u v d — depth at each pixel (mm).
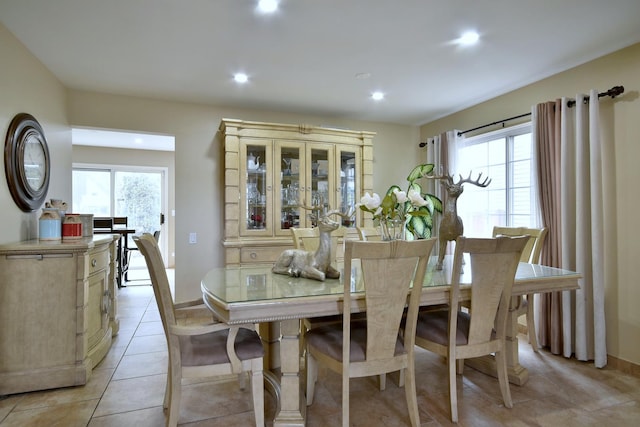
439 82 3357
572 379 2461
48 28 2381
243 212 3752
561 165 2877
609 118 2705
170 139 5926
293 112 4312
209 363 1735
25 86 2646
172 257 7219
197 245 3953
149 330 3414
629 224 2592
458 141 4121
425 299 1947
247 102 3930
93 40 2543
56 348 2311
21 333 2250
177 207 3889
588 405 2121
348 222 4113
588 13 2215
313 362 2123
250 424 1924
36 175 2793
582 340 2736
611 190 2689
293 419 1808
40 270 2287
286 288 1914
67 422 1937
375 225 3697
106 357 2789
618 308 2648
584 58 2834
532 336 2971
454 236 2338
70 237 2633
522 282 2135
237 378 2453
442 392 2275
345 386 1739
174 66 2986
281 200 3902
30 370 2256
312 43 2592
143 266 7055
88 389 2295
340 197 4105
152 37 2502
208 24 2328
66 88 3459
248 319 1639
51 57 2814
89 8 2146
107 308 2932
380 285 1708
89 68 3025
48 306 2297
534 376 2508
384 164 4797
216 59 2854
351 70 3070
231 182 3688
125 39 2531
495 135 3760
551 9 2168
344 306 1706
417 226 3654
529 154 3475
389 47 2658
